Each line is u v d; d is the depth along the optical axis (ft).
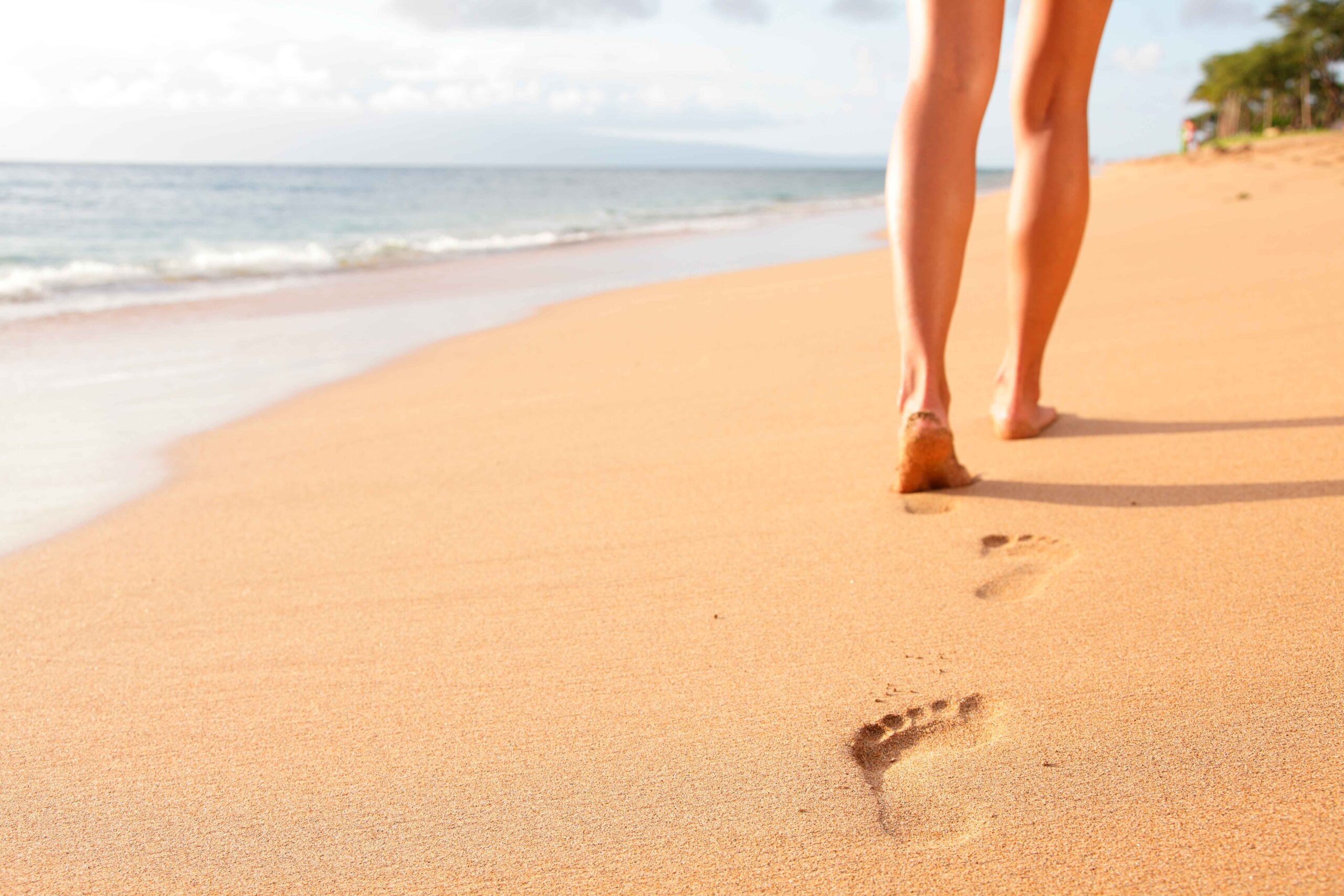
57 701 4.40
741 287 18.53
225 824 3.47
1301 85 160.66
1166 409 7.66
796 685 4.14
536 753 3.78
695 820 3.32
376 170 269.44
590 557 5.77
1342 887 2.75
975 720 3.80
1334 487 5.72
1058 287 6.89
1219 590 4.63
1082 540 5.36
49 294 20.11
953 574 5.11
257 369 12.42
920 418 5.99
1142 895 2.80
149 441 9.09
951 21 5.70
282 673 4.58
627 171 376.48
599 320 15.42
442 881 3.11
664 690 4.19
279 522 6.81
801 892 2.93
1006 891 2.86
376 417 9.80
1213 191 32.07
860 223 44.01
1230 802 3.16
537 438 8.68
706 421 8.82
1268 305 10.98
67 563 6.13
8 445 9.00
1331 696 3.69
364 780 3.69
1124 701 3.79
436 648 4.74
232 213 57.88
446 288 21.15
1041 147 6.70
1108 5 6.30
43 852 3.36
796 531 5.90
